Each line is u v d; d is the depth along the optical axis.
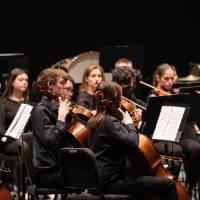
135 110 15.78
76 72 22.62
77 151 12.31
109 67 21.62
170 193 12.69
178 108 14.33
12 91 18.00
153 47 27.06
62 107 13.33
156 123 14.48
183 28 27.27
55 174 13.20
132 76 17.23
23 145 13.16
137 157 13.28
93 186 12.48
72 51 26.06
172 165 16.69
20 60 19.66
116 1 26.50
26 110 15.43
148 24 26.95
